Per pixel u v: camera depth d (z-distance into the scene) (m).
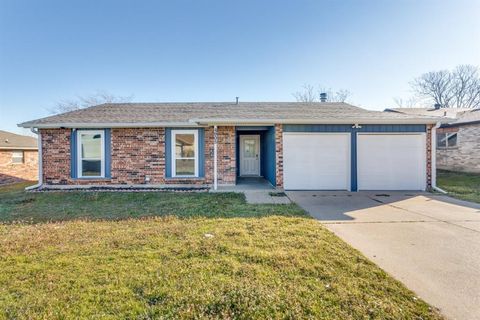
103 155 10.49
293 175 9.95
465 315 2.36
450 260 3.58
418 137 10.00
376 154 9.98
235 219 5.55
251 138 14.66
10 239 4.28
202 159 10.64
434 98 34.31
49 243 4.09
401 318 2.30
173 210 6.53
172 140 10.58
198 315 2.33
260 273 3.08
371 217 5.97
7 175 15.16
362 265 3.34
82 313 2.36
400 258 3.64
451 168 16.05
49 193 9.12
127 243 4.05
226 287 2.76
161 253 3.66
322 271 3.15
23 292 2.71
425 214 6.26
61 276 3.02
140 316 2.32
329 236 4.48
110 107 12.91
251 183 11.59
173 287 2.77
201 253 3.65
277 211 6.39
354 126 9.91
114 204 7.35
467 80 32.41
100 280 2.93
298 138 9.95
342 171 9.98
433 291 2.77
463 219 5.77
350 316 2.31
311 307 2.43
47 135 10.38
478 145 14.43
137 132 10.50
